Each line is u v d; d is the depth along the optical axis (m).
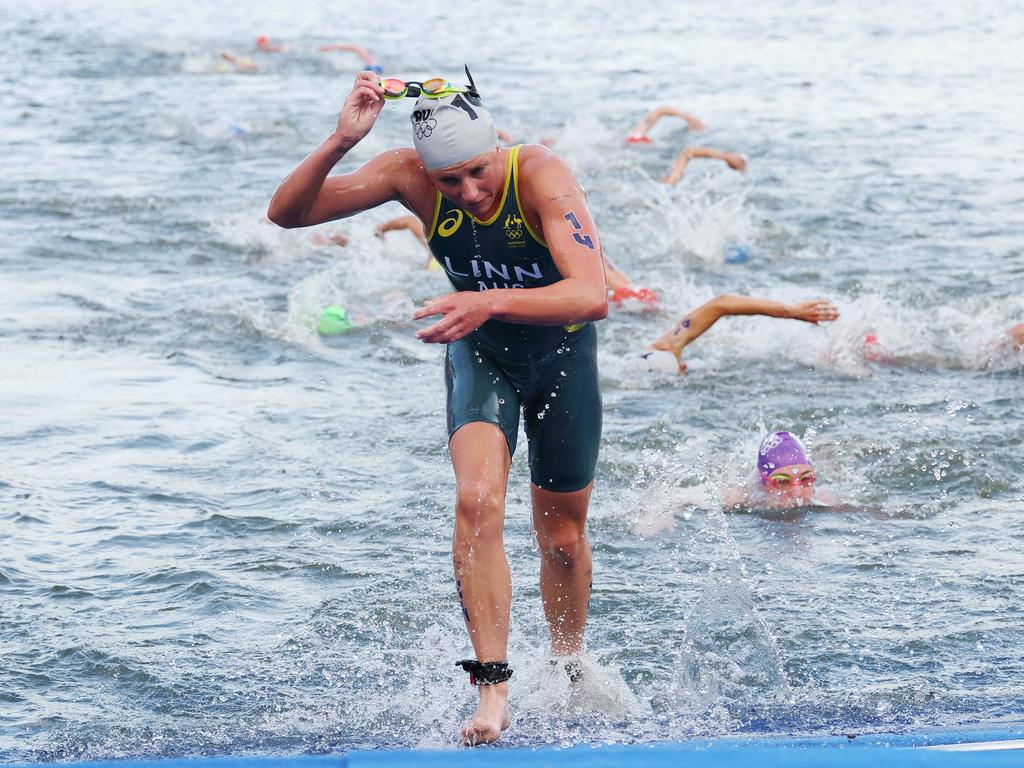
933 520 24.91
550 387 16.98
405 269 47.16
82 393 32.91
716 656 18.95
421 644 19.62
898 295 42.34
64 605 20.81
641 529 24.44
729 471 27.50
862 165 66.44
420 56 113.50
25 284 44.06
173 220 53.94
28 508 24.92
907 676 18.17
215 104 86.81
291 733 16.69
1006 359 35.50
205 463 27.94
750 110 85.06
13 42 122.12
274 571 22.31
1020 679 17.97
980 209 56.06
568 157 67.31
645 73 103.56
